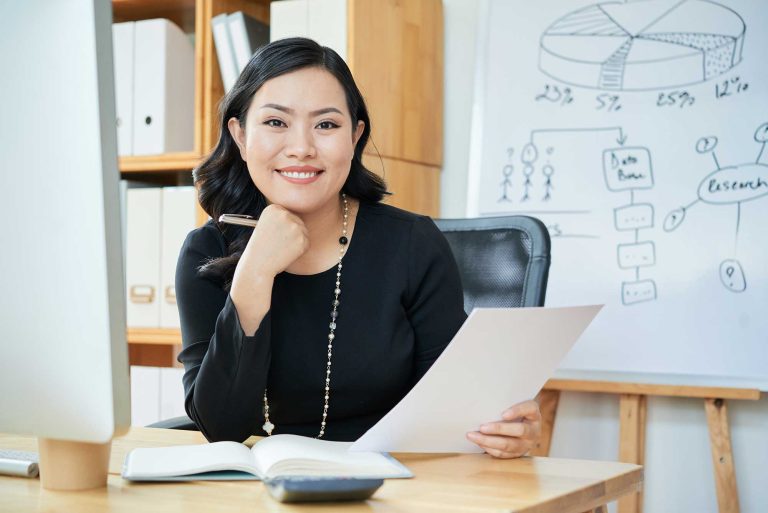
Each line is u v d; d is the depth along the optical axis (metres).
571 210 2.34
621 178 2.30
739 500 2.28
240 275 1.17
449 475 0.93
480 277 1.63
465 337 0.95
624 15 2.33
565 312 1.03
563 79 2.38
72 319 0.74
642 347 2.24
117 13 2.83
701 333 2.19
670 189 2.25
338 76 1.32
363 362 1.30
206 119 2.52
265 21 2.76
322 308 1.33
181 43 2.63
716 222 2.20
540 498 0.81
